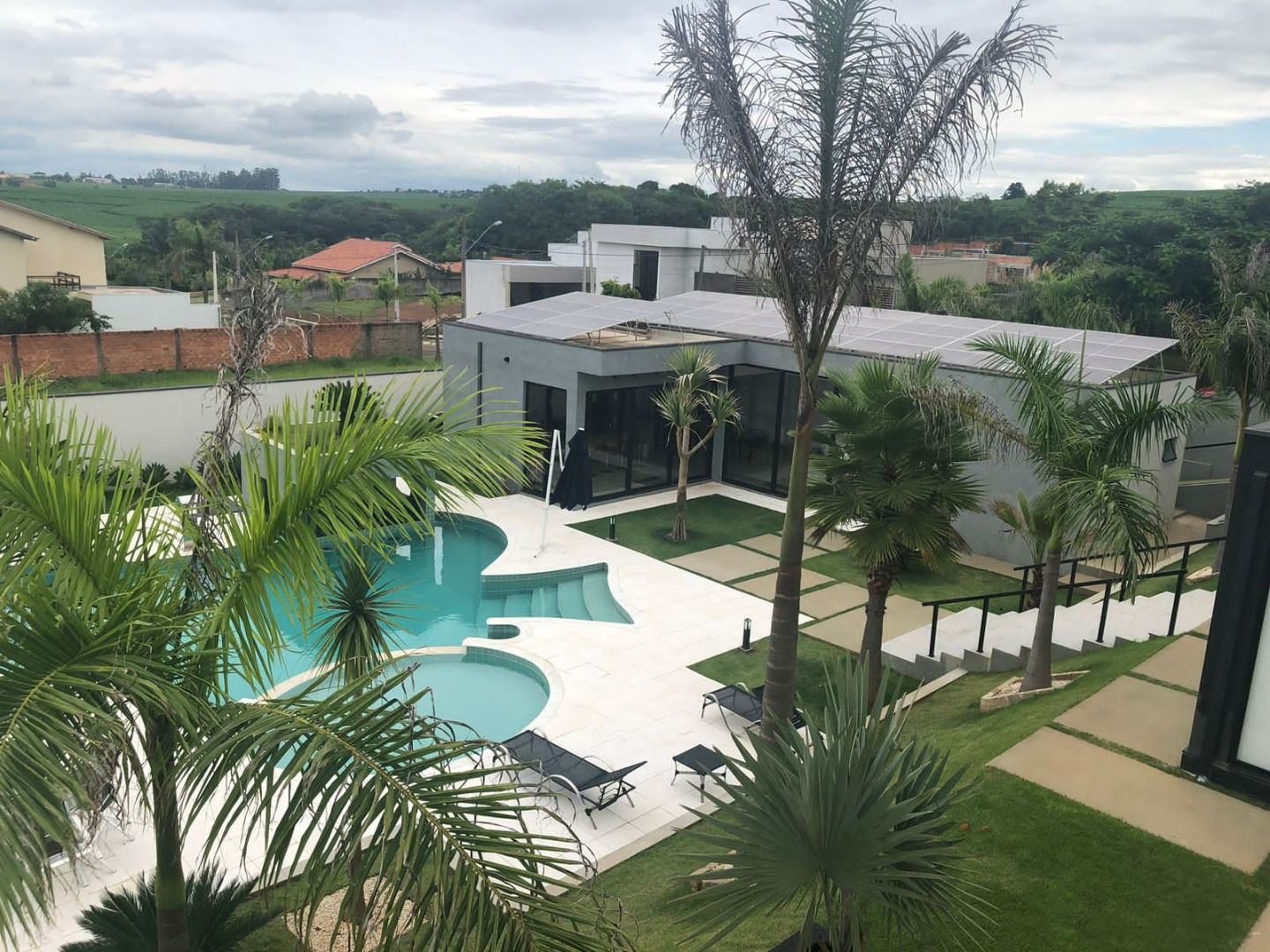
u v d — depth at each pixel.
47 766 3.39
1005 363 16.92
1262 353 14.69
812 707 12.09
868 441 10.62
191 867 8.30
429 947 3.56
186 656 4.59
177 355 35.72
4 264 45.16
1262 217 39.75
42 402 5.02
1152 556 9.32
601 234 48.34
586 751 11.16
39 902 3.17
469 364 23.53
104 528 4.76
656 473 23.30
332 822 3.49
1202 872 6.35
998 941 5.81
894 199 8.95
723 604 16.11
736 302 26.34
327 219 104.38
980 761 8.01
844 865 4.36
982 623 12.50
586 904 5.05
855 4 8.48
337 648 7.96
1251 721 7.22
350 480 4.92
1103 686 9.27
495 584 17.25
